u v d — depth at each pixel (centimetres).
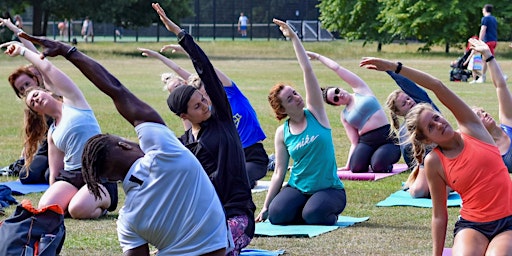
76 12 6988
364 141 1756
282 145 1256
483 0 6412
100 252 1080
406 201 1422
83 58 768
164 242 758
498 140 1488
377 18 6769
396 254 1067
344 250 1091
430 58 6116
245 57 6488
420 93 1038
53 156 1335
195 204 750
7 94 3522
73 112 1298
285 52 6950
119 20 7131
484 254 888
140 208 746
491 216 895
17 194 1499
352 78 1762
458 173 898
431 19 6384
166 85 1434
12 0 6944
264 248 1104
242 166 907
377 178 1686
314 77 1229
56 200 1286
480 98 3134
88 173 748
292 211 1241
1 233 930
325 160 1238
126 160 751
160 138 751
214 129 909
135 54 6588
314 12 9262
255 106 3031
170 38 9494
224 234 770
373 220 1286
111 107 2998
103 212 1325
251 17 8912
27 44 1418
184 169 748
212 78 899
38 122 1441
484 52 1341
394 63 914
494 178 895
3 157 1953
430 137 898
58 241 943
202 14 9575
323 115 1235
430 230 1208
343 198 1252
